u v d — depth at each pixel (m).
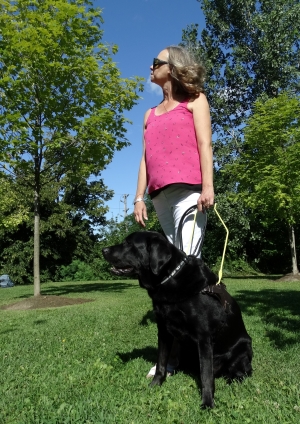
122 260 1.58
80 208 14.91
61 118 5.12
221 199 10.59
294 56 10.92
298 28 10.62
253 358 2.00
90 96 5.37
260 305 4.12
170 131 1.70
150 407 1.37
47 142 5.06
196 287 1.48
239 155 10.95
